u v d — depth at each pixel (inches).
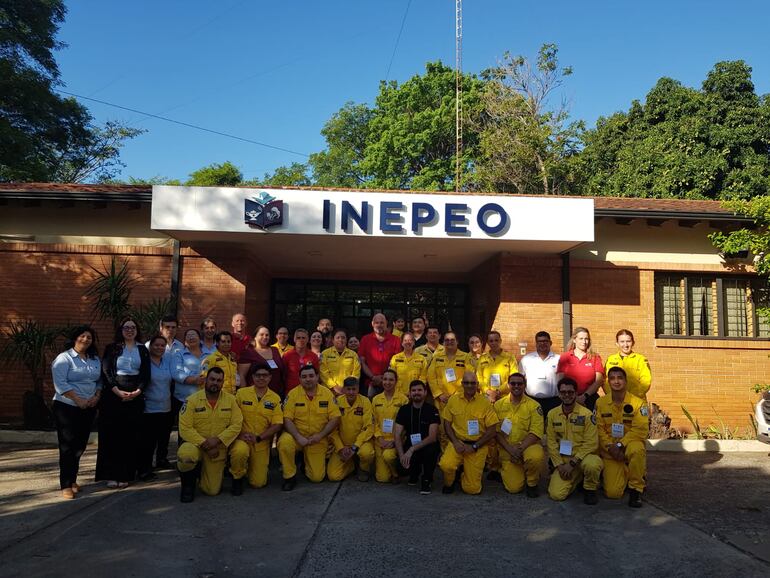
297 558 203.3
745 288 514.6
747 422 488.4
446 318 621.9
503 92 1208.2
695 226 505.0
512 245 458.6
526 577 191.9
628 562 205.8
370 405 312.3
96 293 467.8
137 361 291.0
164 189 426.0
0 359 466.9
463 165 1266.0
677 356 492.1
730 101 949.2
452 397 296.5
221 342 315.9
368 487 297.6
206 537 222.1
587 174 1140.5
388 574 191.9
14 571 189.0
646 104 1048.8
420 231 430.6
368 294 621.6
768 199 448.5
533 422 288.4
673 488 307.0
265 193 427.2
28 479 301.9
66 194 453.7
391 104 1409.9
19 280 481.7
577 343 331.0
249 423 290.2
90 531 226.1
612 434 280.2
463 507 266.2
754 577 194.5
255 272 530.9
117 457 287.7
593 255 499.5
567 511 263.3
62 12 969.5
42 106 953.5
